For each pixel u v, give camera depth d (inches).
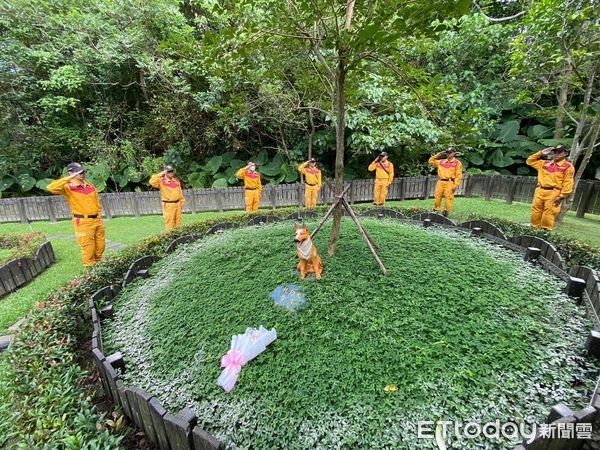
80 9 376.8
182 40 116.6
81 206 195.8
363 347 98.9
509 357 92.4
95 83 415.5
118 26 390.0
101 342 108.2
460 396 82.7
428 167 497.0
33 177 447.5
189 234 215.3
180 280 148.9
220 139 487.2
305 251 131.4
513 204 383.9
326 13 111.0
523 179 387.2
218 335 109.1
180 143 468.4
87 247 203.0
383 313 112.1
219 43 111.9
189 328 114.7
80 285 131.7
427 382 86.4
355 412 80.4
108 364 85.6
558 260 145.2
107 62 386.0
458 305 114.9
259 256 161.3
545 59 235.1
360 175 507.5
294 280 135.9
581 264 152.4
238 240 187.8
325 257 153.9
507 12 490.3
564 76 250.7
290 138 485.4
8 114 393.7
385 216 259.6
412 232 194.7
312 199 360.8
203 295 132.8
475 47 412.8
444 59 442.3
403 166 486.9
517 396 82.1
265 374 92.7
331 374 90.7
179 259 176.1
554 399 80.5
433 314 111.0
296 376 91.3
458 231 209.3
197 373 96.2
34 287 184.1
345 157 502.6
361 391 85.7
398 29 89.4
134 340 113.1
